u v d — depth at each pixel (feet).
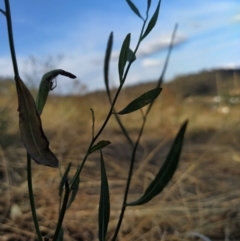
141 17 0.52
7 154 1.83
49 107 3.31
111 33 0.71
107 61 0.71
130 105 0.50
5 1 0.46
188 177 1.88
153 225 1.31
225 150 2.50
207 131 3.36
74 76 0.50
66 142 2.32
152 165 2.18
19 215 1.29
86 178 1.79
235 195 1.62
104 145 0.51
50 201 1.42
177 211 1.41
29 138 0.45
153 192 0.59
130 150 2.54
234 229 1.27
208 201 1.53
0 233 1.15
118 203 1.48
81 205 1.43
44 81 0.49
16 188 1.49
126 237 1.20
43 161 0.45
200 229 1.27
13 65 0.46
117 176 1.89
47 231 1.19
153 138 3.09
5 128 2.04
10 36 0.46
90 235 1.20
